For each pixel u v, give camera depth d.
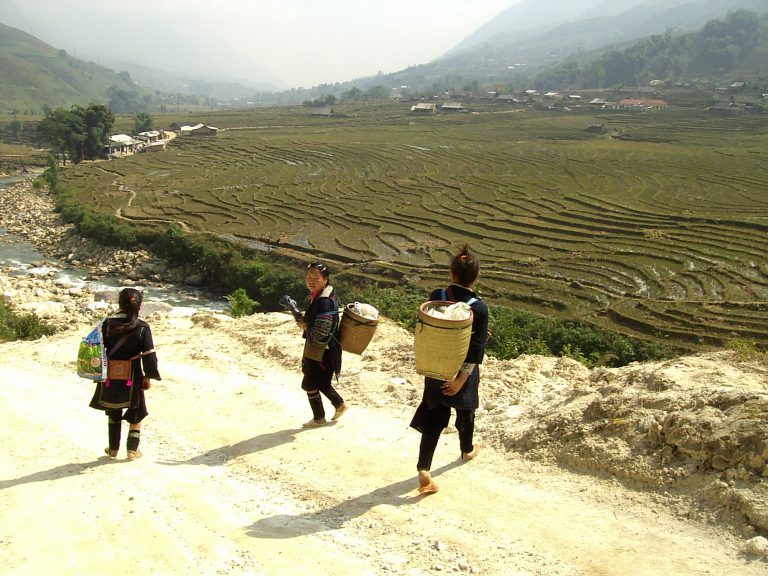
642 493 6.50
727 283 55.19
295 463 8.24
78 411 11.09
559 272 59.81
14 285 49.78
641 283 56.22
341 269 61.94
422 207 87.38
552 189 96.56
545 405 8.91
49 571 5.84
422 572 5.63
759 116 177.00
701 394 7.20
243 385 11.79
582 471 7.16
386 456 8.27
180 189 100.62
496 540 6.07
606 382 8.78
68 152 133.88
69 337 17.17
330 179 108.94
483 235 73.38
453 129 172.88
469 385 6.96
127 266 64.69
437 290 7.00
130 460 8.65
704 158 120.12
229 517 6.88
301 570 5.75
